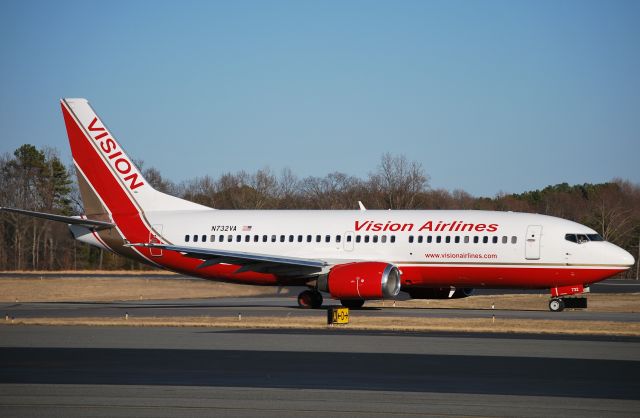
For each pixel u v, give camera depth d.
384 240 96.38
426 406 37.72
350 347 57.69
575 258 90.19
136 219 105.94
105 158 107.12
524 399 39.34
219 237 102.94
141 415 35.88
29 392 40.94
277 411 36.62
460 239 93.62
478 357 52.78
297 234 100.12
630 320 77.12
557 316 82.94
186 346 58.28
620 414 36.22
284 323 74.19
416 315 84.69
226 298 125.44
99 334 66.00
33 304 109.69
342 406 37.69
